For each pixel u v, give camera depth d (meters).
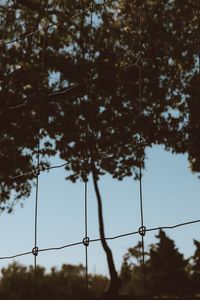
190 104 14.21
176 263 19.33
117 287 12.12
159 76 13.87
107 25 13.27
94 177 13.02
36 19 12.45
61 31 12.49
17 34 12.38
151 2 13.02
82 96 12.01
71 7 12.30
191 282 18.17
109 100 13.01
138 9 13.10
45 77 12.68
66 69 12.59
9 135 12.24
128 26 13.55
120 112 13.08
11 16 11.44
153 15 13.09
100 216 12.78
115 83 13.00
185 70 13.80
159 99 13.98
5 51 12.42
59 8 12.33
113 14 13.37
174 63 13.73
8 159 12.72
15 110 11.96
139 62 4.71
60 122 12.34
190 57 13.29
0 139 12.45
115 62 13.16
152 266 19.91
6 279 26.92
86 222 3.98
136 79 13.30
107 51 12.98
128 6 12.99
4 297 25.72
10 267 27.31
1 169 12.90
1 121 12.08
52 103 12.23
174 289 18.05
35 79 12.53
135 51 13.41
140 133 3.97
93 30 12.77
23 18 12.38
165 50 13.52
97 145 12.91
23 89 12.58
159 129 13.90
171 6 12.55
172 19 12.90
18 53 12.74
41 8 11.91
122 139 13.14
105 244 12.50
